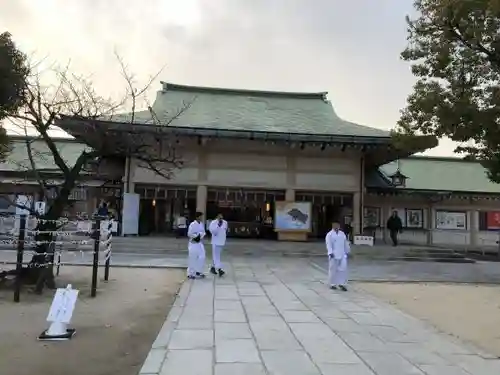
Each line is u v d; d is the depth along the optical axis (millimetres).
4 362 5352
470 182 31766
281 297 10516
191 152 24688
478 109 11773
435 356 6117
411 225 30188
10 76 10039
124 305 9102
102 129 11906
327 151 25172
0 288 10195
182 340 6531
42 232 9781
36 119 10859
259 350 6113
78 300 9422
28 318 7605
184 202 27234
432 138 13250
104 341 6438
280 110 28906
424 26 12914
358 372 5301
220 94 31188
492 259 24250
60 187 12391
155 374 5047
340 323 8008
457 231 30328
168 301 9695
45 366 5281
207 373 5117
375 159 27391
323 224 28844
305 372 5238
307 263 18312
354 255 21344
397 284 13742
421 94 12781
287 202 24125
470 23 11656
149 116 24234
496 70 12000
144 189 24766
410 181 31312
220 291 11062
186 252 20172
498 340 7133
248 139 23688
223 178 24688
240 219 27500
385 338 7035
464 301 10828
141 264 15953
